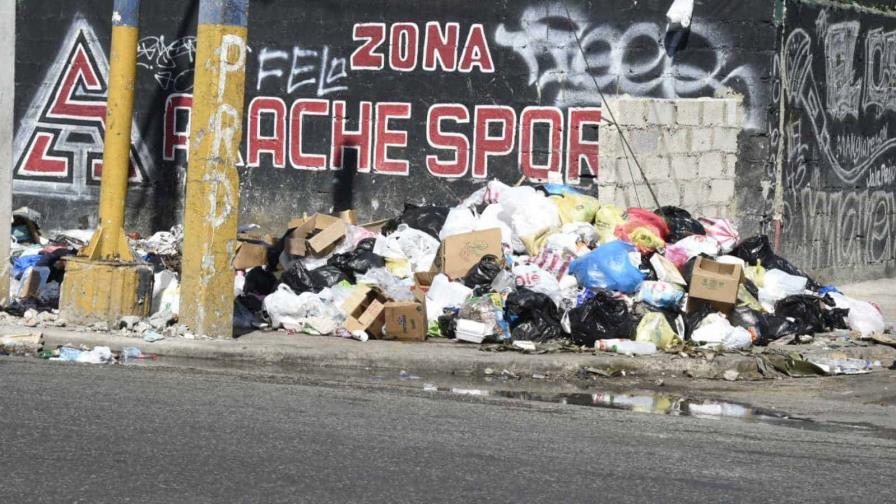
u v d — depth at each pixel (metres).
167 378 29.30
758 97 46.00
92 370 30.00
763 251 42.88
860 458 23.78
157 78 54.16
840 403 30.98
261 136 52.62
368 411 26.14
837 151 52.44
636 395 31.14
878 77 55.94
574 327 35.88
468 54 49.72
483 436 24.02
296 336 36.41
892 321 44.75
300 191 52.25
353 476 20.52
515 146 49.28
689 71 46.78
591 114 48.12
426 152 50.47
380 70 50.91
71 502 18.61
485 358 33.62
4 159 37.78
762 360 34.72
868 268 56.62
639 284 38.25
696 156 45.50
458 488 20.05
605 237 41.75
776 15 45.81
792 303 39.19
